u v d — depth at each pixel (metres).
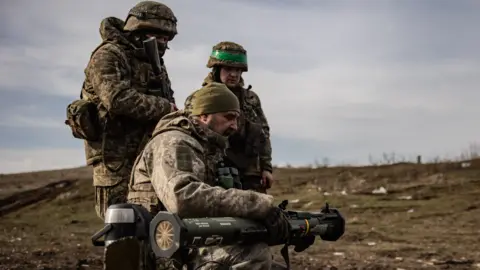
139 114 5.99
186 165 4.66
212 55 6.81
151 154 4.80
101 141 6.12
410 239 12.73
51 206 22.14
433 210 16.28
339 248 11.73
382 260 10.43
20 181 27.02
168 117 4.96
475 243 12.11
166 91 6.38
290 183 22.25
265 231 4.57
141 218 4.43
